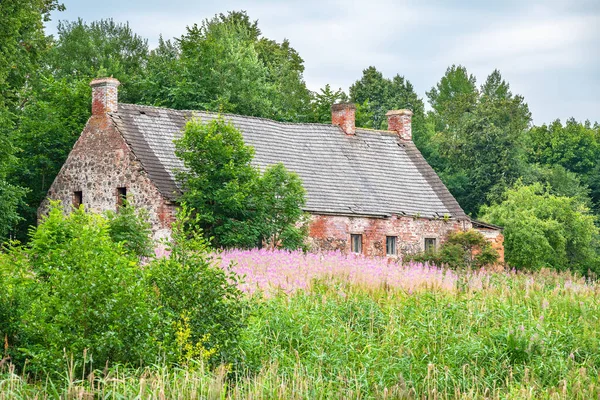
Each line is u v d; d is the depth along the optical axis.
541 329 20.53
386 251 44.62
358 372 18.30
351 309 21.66
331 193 43.78
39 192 44.03
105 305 16.11
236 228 35.88
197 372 15.84
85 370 15.90
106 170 39.38
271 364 17.81
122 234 28.84
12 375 14.83
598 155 91.12
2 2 36.78
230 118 44.06
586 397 17.47
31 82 55.59
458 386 17.84
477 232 42.91
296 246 37.50
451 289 25.72
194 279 17.53
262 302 20.98
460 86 120.44
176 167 38.84
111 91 39.94
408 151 50.06
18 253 18.81
